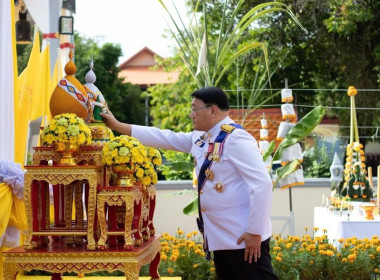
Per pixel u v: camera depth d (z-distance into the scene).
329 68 16.25
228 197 3.45
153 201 4.16
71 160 3.46
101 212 3.37
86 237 3.74
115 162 3.41
